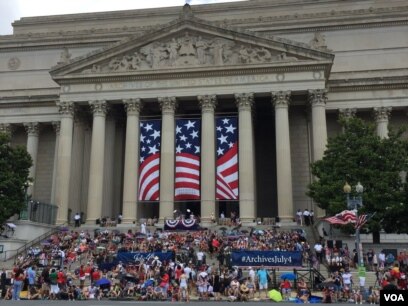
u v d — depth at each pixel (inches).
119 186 2898.6
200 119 2632.9
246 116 2534.5
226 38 2623.0
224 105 2778.1
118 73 2655.0
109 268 1684.3
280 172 2455.7
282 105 2519.7
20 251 2119.8
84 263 1847.9
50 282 1418.6
